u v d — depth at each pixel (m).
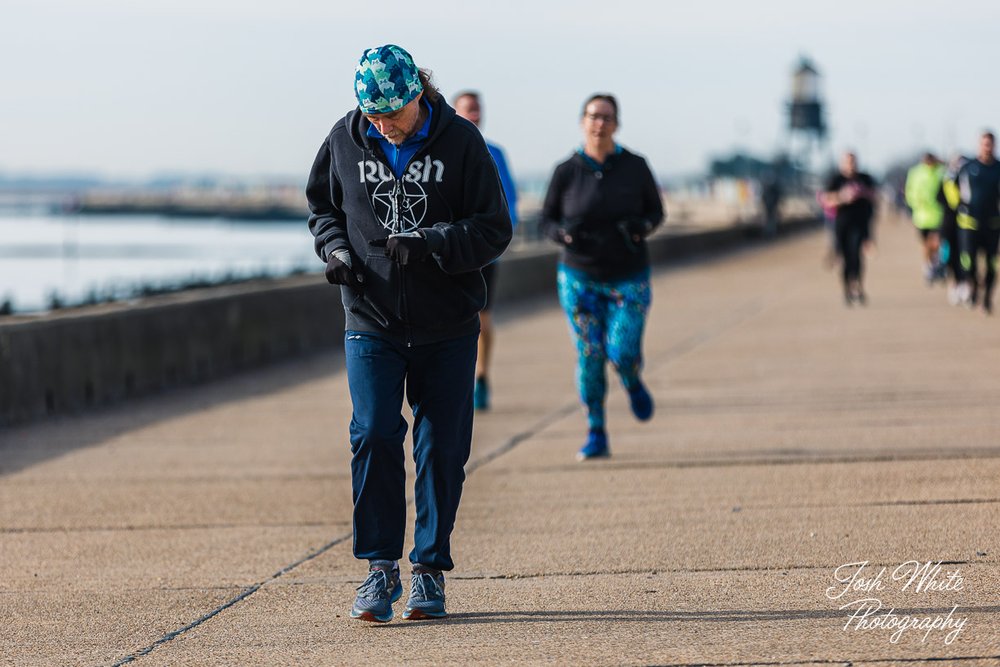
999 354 28.84
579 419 22.38
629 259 18.02
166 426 22.66
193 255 127.50
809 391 24.36
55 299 34.97
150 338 27.14
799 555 12.89
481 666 9.82
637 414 18.83
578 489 16.58
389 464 10.83
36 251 137.75
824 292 49.97
